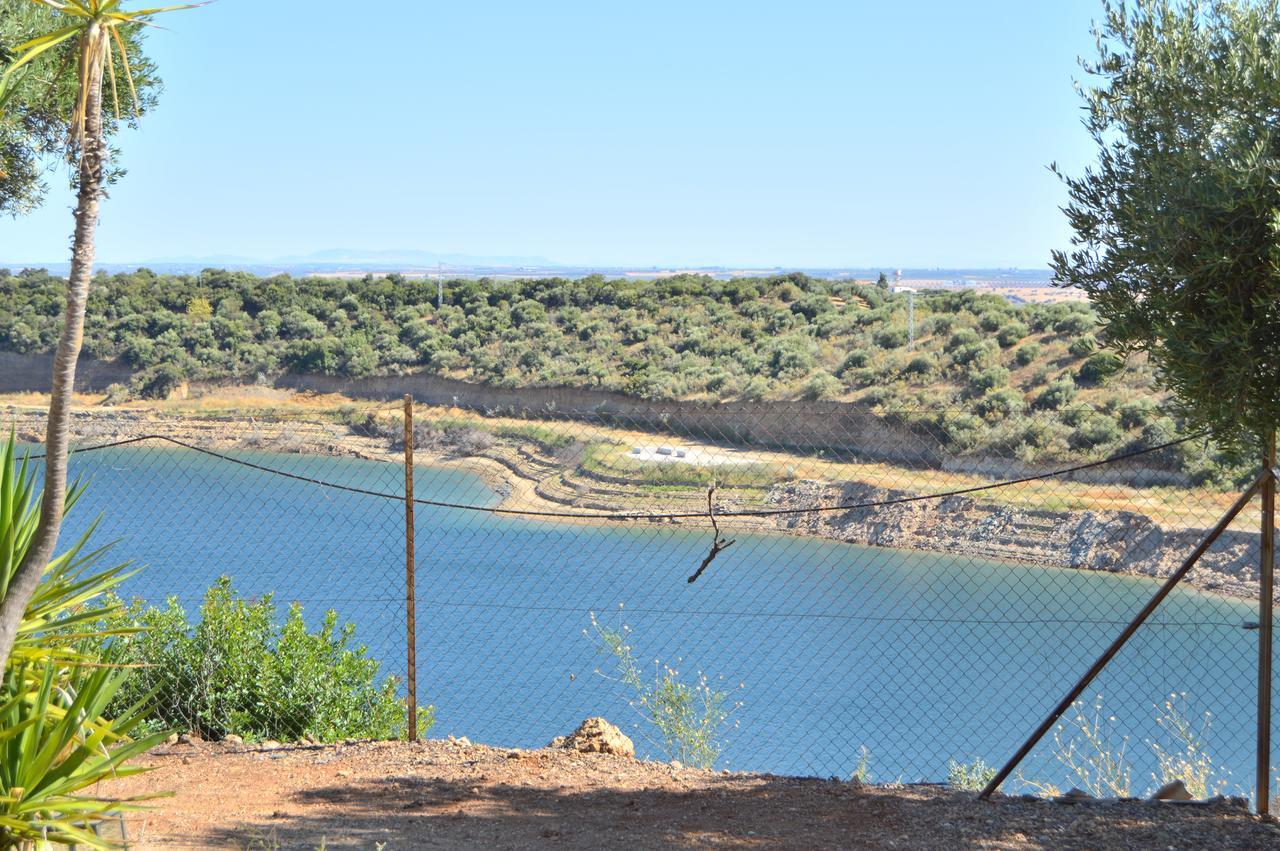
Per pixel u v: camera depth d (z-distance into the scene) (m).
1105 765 7.29
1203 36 5.02
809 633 23.33
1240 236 4.53
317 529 27.42
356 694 7.94
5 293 64.25
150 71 7.86
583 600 24.52
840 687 19.30
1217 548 26.09
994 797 5.98
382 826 5.38
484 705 16.95
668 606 24.42
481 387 60.34
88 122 3.08
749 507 33.16
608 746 6.95
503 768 6.48
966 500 32.31
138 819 5.40
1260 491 5.39
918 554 31.33
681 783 6.23
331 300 71.31
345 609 20.80
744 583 26.97
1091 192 5.27
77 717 4.04
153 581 19.52
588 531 31.12
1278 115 4.66
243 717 7.40
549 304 71.06
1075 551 28.98
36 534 3.20
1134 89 5.08
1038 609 25.33
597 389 55.25
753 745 15.66
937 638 23.67
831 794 6.02
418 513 33.22
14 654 4.07
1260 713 5.62
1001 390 39.47
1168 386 5.04
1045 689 18.95
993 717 17.14
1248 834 5.28
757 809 5.71
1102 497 30.22
